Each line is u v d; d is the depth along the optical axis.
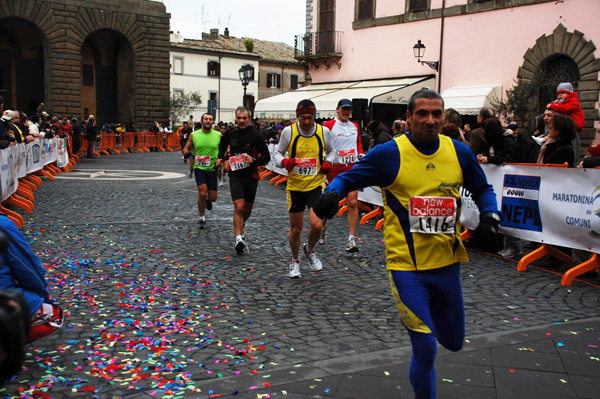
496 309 5.12
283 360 3.85
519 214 7.05
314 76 27.98
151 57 38.59
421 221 2.90
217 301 5.21
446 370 3.64
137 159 25.31
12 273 3.49
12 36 40.06
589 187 6.17
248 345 4.12
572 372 3.63
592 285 6.09
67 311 4.76
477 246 2.84
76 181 15.18
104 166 20.86
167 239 7.95
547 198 6.66
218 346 4.09
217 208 11.05
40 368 3.63
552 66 19.36
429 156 2.94
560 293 5.74
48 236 7.82
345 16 26.17
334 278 6.14
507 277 6.36
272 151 16.86
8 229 3.43
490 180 7.48
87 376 3.53
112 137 29.36
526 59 19.62
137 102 38.50
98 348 3.99
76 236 7.89
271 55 59.19
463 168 3.00
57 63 35.25
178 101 41.06
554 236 6.60
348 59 26.23
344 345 4.16
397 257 2.96
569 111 7.87
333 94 24.52
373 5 24.83
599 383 3.49
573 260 7.20
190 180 16.25
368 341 4.25
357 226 9.50
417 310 2.82
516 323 4.72
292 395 3.26
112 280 5.77
